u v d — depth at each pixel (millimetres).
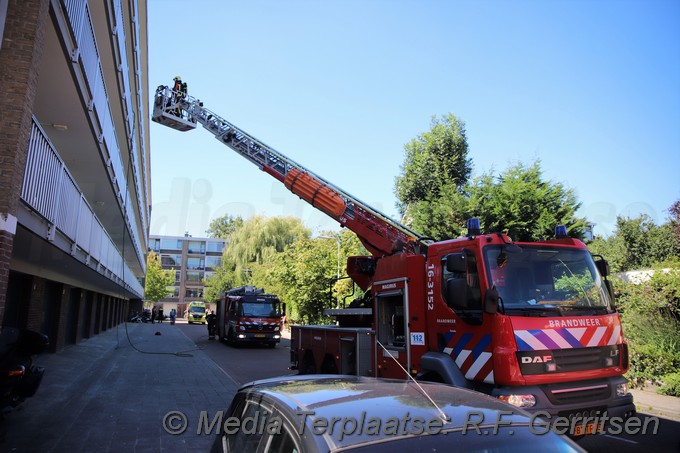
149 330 36094
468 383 5566
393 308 7160
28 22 5941
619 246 21172
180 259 78562
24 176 6434
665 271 11664
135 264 39406
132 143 18859
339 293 25922
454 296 5586
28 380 7098
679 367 10461
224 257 53875
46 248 8938
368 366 7590
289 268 31188
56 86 9203
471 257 5602
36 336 7207
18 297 12695
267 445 2459
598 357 5484
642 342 11227
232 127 12094
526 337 5121
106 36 11578
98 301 28062
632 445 6551
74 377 11766
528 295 5551
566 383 5234
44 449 5938
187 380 12109
